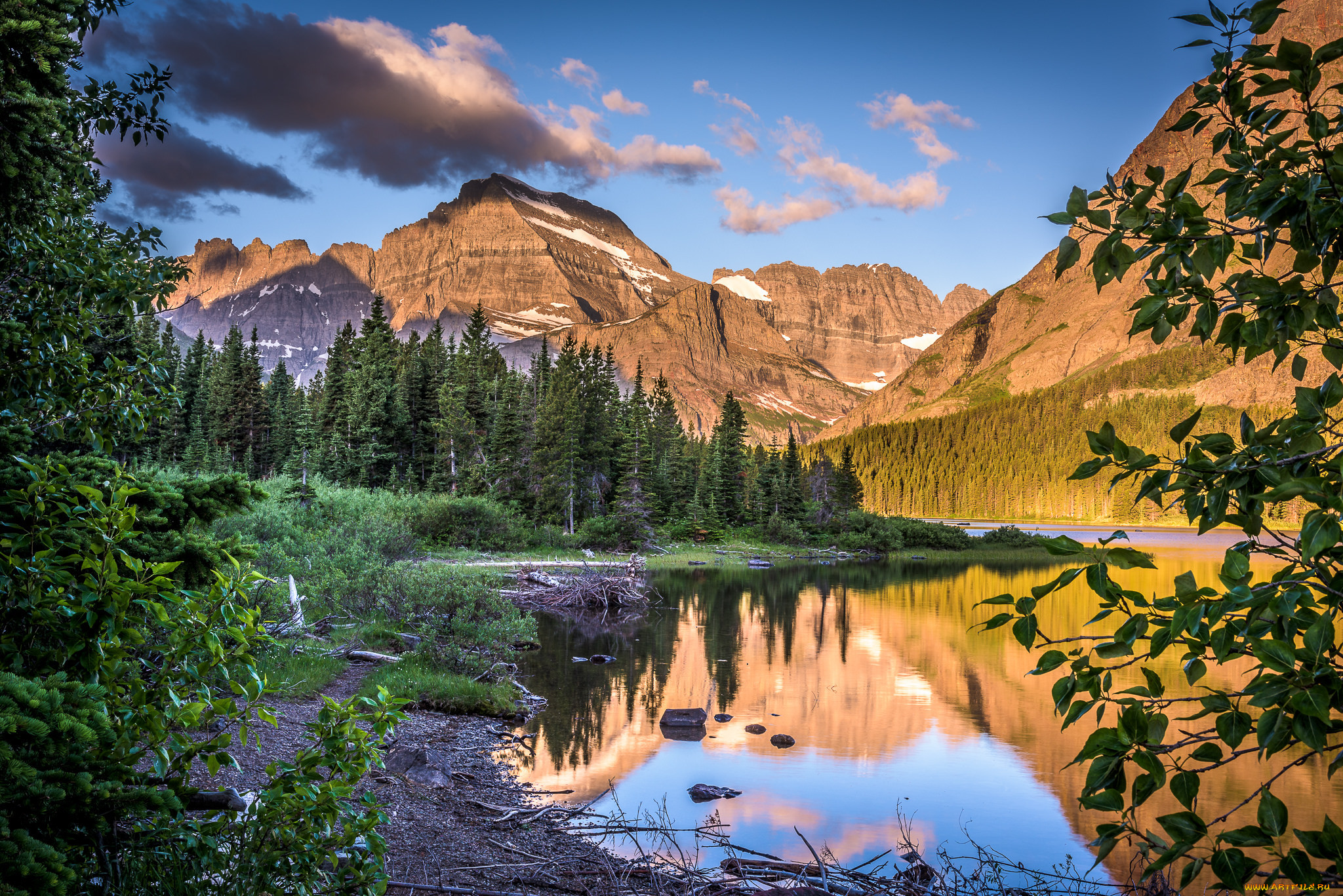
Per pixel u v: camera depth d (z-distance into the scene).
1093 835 10.86
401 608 20.45
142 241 6.63
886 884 7.85
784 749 14.55
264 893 4.24
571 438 66.56
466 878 7.36
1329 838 1.94
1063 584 2.27
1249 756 15.13
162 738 3.80
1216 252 2.23
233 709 3.96
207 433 85.31
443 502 50.88
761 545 82.75
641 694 18.52
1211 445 2.27
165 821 3.97
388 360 81.31
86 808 3.24
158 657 5.20
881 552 84.94
